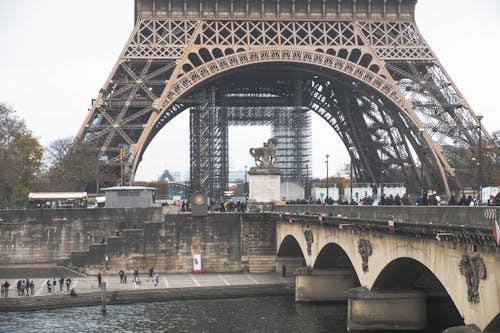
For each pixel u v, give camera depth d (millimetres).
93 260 161750
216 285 144375
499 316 57219
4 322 115500
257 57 198875
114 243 162500
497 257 56812
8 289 140375
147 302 135500
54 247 169625
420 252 73375
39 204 198625
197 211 166000
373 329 91375
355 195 188000
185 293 139000
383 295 91375
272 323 109438
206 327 108812
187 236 166000
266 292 142125
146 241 164125
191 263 165875
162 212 174250
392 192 189875
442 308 106500
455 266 64938
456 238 63469
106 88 195625
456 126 197125
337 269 126312
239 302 132625
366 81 197500
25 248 168750
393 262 82250
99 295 134375
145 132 191375
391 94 196875
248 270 166125
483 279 59594
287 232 145875
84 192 197250
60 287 139250
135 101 196625
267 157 174750
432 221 70688
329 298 126500
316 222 115125
